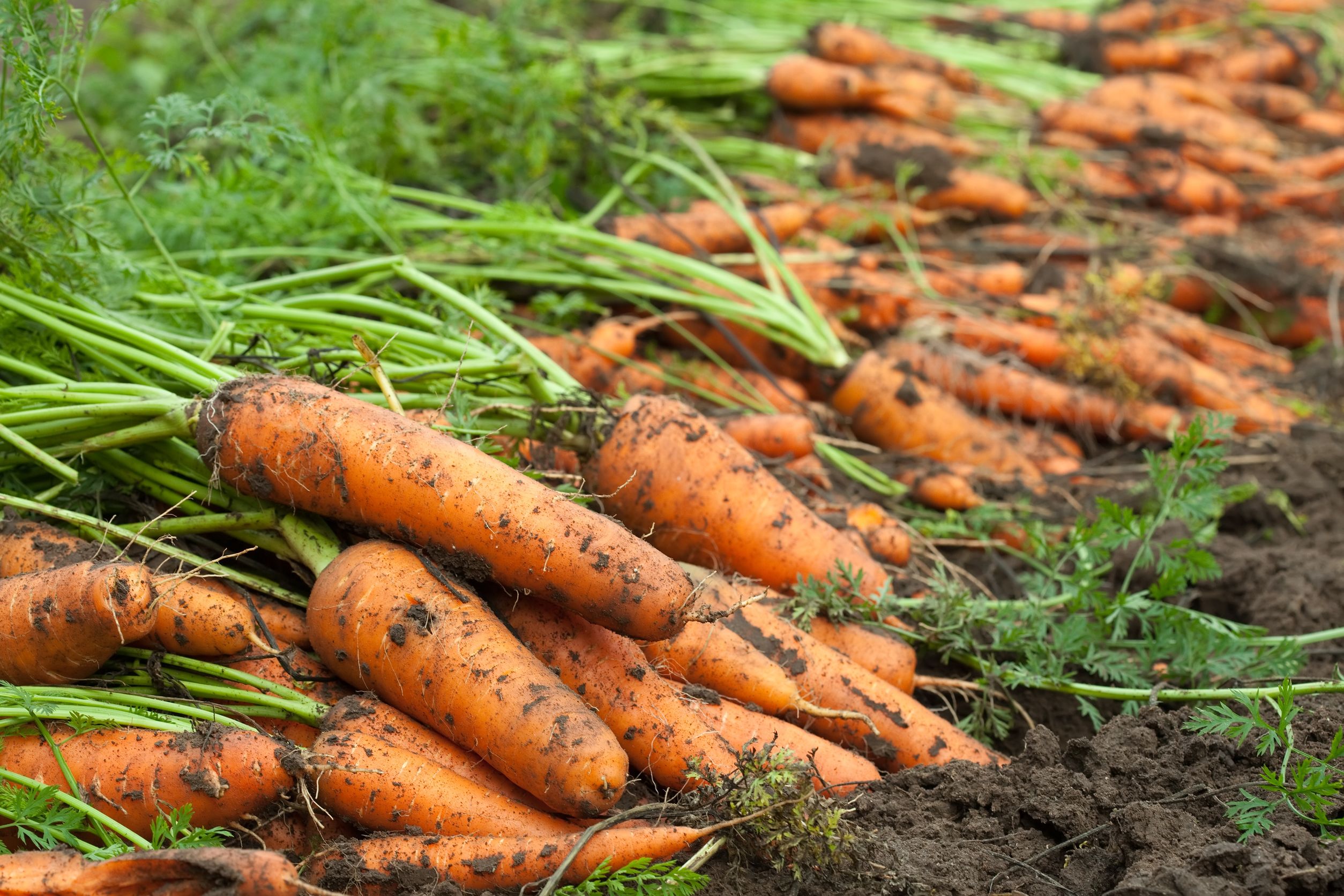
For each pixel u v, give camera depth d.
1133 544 1.34
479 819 1.14
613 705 1.17
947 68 1.96
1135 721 1.19
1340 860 1.11
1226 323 1.81
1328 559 1.35
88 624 1.14
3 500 1.18
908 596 1.30
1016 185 1.73
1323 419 1.54
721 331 1.43
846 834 1.13
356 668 1.16
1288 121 2.20
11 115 1.22
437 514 1.16
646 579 1.15
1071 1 2.46
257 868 1.09
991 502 1.40
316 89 1.48
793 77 1.74
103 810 1.14
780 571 1.26
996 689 1.26
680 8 2.14
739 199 1.51
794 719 1.21
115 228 1.38
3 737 1.15
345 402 1.18
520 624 1.18
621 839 1.13
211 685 1.17
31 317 1.24
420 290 1.40
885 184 1.67
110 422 1.21
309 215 1.42
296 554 1.20
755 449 1.37
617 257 1.44
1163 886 1.11
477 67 1.53
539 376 1.26
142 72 1.96
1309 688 1.20
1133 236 1.76
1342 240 1.87
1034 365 1.53
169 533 1.21
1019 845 1.15
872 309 1.52
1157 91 2.05
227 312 1.29
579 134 1.55
